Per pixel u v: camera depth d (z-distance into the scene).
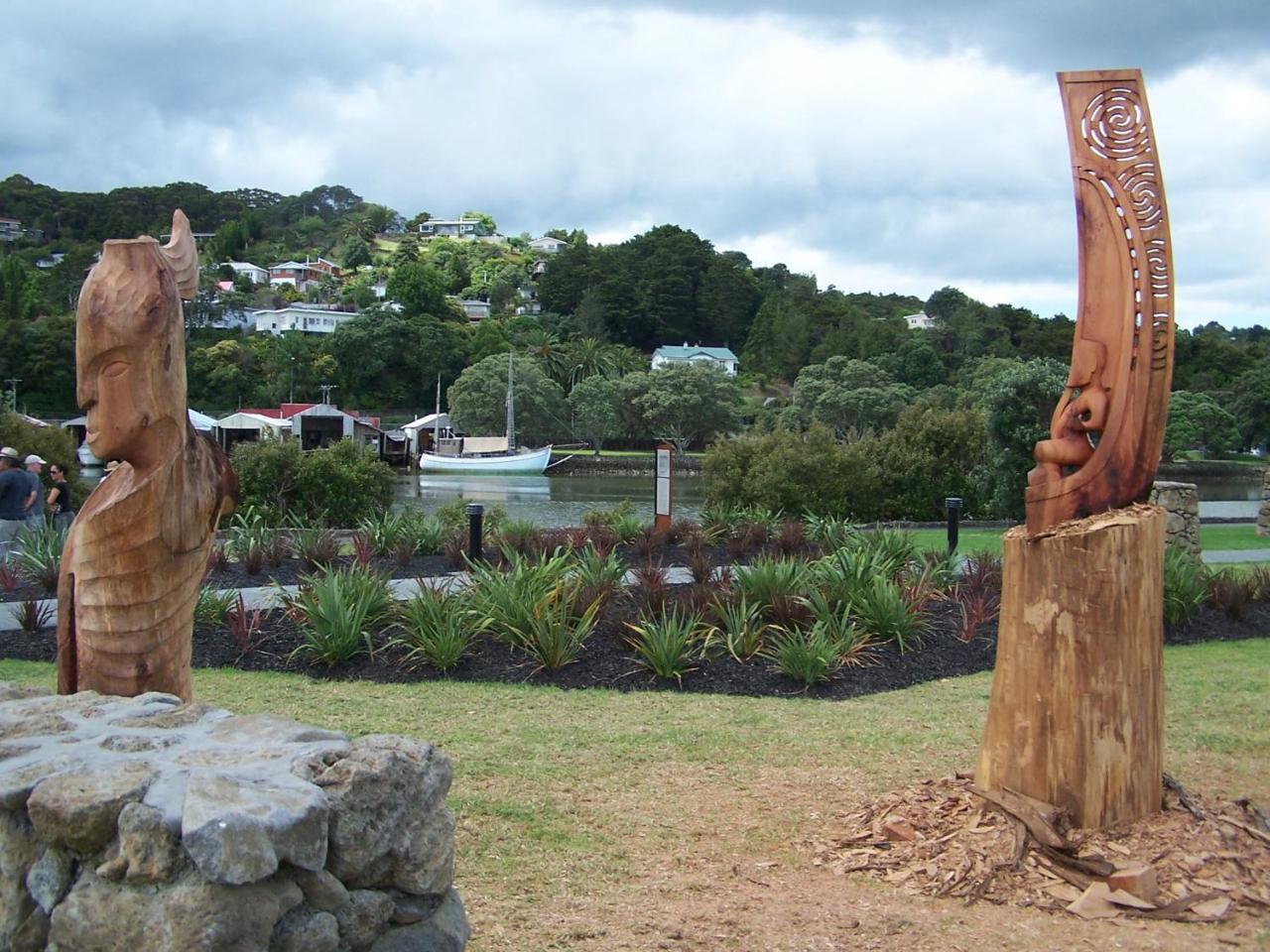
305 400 83.00
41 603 10.16
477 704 7.38
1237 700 7.67
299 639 8.99
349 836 2.74
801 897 4.18
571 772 5.80
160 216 162.75
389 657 8.49
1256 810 4.95
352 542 14.39
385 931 2.86
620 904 4.09
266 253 161.50
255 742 3.12
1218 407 53.00
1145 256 4.61
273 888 2.57
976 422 24.23
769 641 9.03
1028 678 4.64
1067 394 4.73
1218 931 3.92
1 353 66.69
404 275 109.38
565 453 66.00
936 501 23.52
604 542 14.41
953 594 11.30
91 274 4.16
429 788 2.97
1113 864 4.26
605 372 83.38
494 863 4.50
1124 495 4.62
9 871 2.81
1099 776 4.50
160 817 2.53
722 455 24.12
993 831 4.56
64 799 2.64
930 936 3.83
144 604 4.22
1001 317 81.69
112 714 3.45
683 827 4.97
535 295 132.00
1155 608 4.62
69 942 2.61
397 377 87.44
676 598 9.97
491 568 10.40
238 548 13.38
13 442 19.61
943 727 6.91
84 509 4.31
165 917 2.46
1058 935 3.86
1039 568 4.61
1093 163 4.65
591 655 8.63
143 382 4.12
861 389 55.28
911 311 121.12
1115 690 4.50
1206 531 20.39
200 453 4.42
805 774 5.80
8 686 3.86
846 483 22.70
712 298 112.06
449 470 59.16
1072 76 4.66
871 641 9.27
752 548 15.03
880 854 4.60
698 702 7.56
